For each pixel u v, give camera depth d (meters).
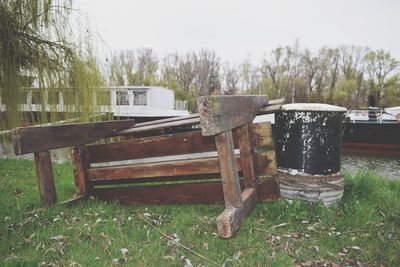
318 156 3.75
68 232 3.02
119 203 4.11
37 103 8.32
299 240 2.97
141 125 4.48
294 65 64.62
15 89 7.76
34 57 7.94
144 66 63.91
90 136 4.01
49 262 2.49
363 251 2.79
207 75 65.62
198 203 3.97
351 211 3.60
